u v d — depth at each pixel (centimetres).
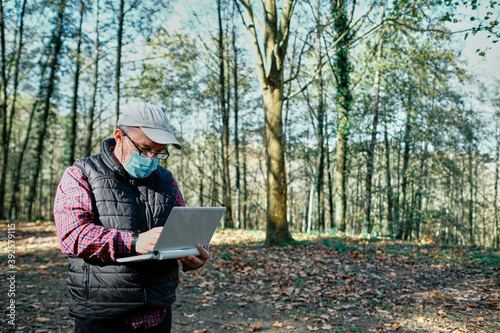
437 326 457
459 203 2633
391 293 599
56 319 471
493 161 2591
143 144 172
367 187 1825
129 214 173
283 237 1009
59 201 168
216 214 176
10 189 2550
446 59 1495
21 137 3722
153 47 1906
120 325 170
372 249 892
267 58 995
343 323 485
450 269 723
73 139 1877
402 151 2323
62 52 1767
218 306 554
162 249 157
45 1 1608
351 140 1823
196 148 3238
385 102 1750
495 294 561
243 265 782
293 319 502
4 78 1730
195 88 2281
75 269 170
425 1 868
